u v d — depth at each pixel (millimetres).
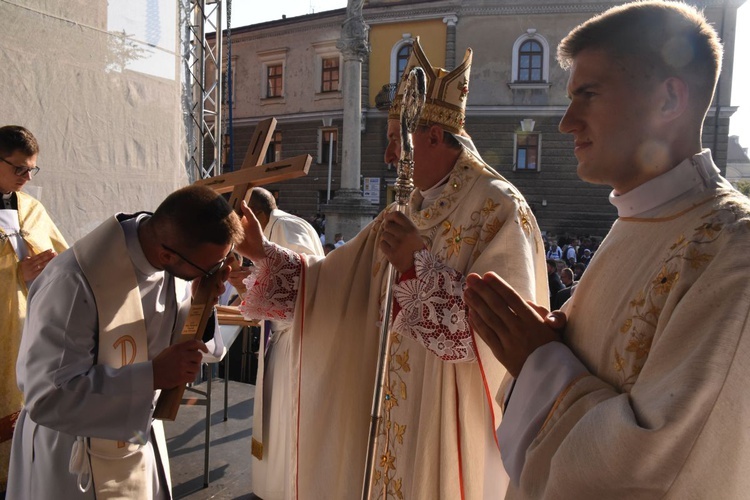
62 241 3760
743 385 809
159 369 1722
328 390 2221
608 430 890
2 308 3346
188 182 5270
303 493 2229
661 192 1046
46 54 4168
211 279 1867
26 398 1719
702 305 860
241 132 26953
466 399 1824
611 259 1117
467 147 2080
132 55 4723
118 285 1815
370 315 2164
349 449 2152
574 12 21906
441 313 1703
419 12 22688
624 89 1034
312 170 25484
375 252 2201
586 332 1123
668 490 848
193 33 5426
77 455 1799
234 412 4734
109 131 4570
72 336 1725
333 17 24312
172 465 3836
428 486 1844
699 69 1009
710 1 20312
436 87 2055
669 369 871
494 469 1690
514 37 22312
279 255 2240
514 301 1184
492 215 1886
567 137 22328
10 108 3984
